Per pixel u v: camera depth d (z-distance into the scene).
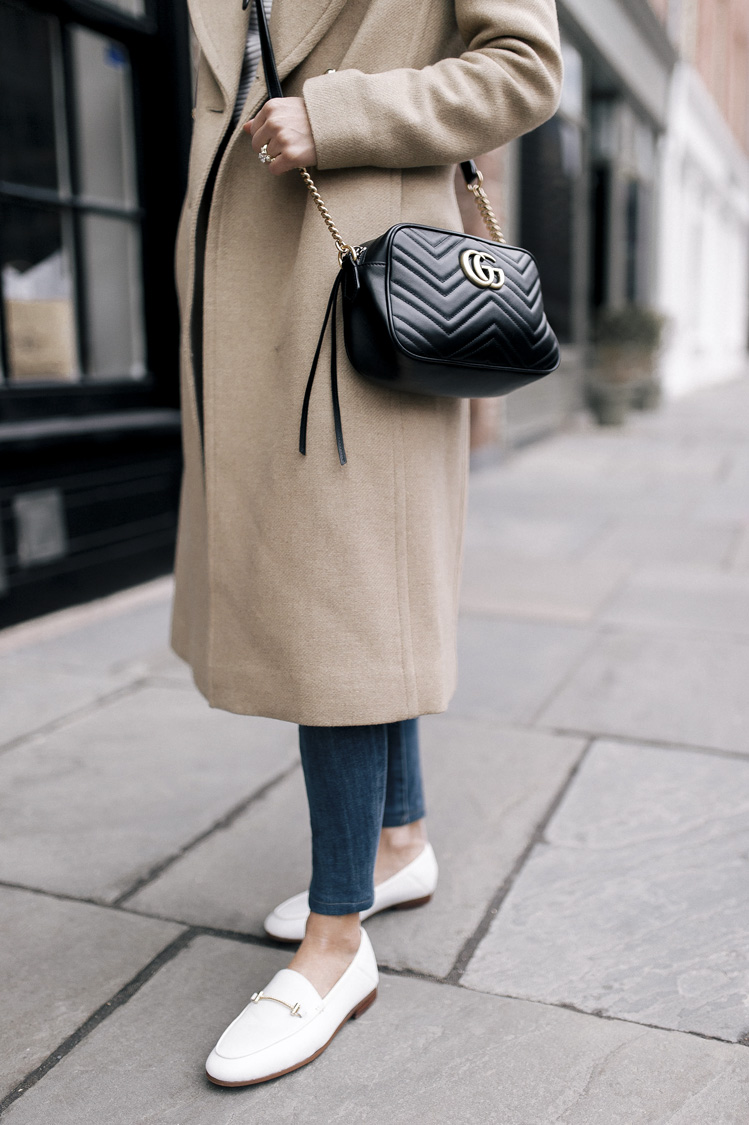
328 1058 1.37
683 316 15.52
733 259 21.56
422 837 1.75
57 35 3.55
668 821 2.04
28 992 1.53
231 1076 1.30
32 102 3.49
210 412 1.39
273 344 1.37
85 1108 1.28
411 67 1.32
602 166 10.77
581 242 10.22
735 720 2.58
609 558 4.49
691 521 5.27
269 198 1.37
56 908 1.76
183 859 1.92
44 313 3.60
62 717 2.67
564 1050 1.37
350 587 1.29
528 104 1.28
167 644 3.30
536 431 8.80
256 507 1.36
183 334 1.49
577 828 2.02
